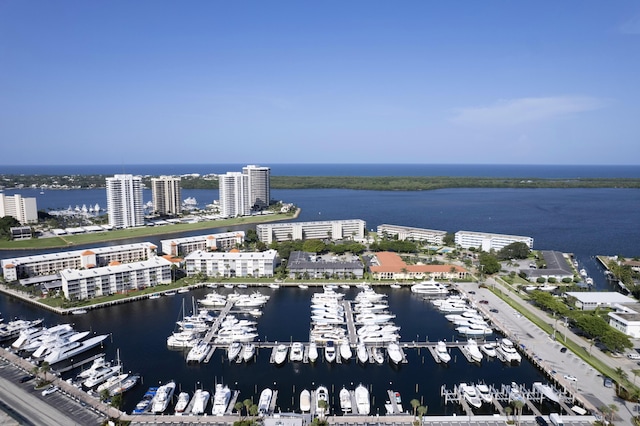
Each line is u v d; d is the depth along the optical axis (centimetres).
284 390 14888
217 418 13025
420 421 12775
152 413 13312
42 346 17038
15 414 12900
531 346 17738
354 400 14112
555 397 13825
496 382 15462
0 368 15888
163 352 17800
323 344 18388
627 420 12762
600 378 15188
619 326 19100
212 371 16188
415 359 17238
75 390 14425
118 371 15775
